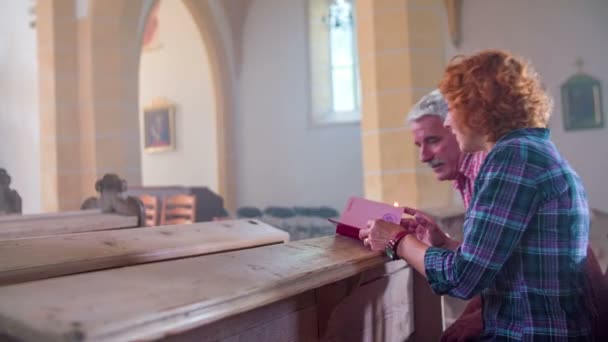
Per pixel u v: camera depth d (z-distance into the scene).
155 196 7.61
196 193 8.15
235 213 11.48
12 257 1.41
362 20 5.63
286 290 1.20
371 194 5.60
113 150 6.64
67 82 6.58
